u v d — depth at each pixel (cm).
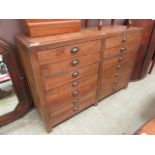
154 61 251
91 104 171
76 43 109
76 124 153
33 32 103
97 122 156
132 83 234
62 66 111
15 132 141
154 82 240
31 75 109
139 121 160
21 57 123
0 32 117
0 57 122
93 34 120
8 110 147
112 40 136
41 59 96
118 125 153
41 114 137
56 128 147
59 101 129
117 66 167
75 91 136
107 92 185
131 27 159
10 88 141
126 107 180
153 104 187
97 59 135
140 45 199
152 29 191
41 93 110
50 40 99
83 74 132
